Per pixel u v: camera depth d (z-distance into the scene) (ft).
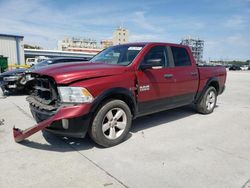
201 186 8.71
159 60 13.62
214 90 20.22
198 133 14.67
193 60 17.65
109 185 8.67
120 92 11.94
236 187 8.70
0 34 105.70
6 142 12.59
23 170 9.66
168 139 13.47
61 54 204.13
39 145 12.23
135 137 13.67
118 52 14.83
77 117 10.48
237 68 184.03
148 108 14.10
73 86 10.59
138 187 8.58
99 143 11.75
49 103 11.19
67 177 9.18
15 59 111.24
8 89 27.48
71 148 11.91
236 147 12.51
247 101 27.27
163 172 9.68
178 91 16.05
